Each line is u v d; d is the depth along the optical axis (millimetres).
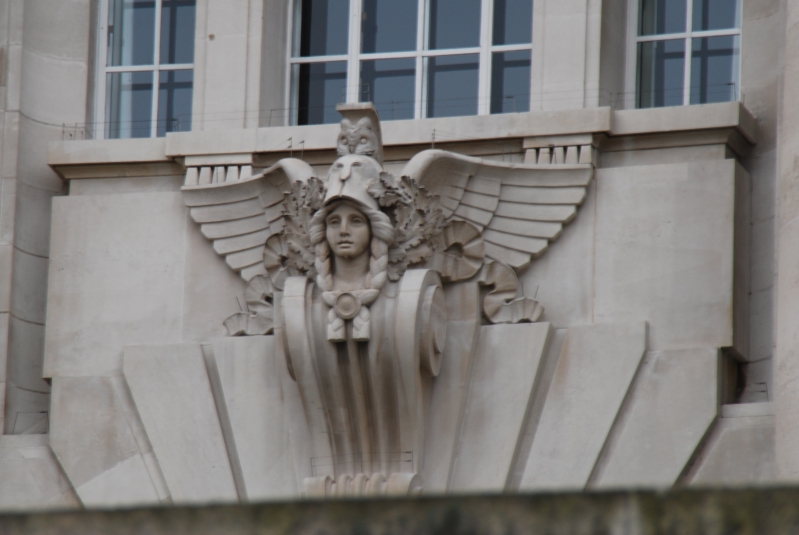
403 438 35375
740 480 33594
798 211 31422
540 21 38594
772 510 17859
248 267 38031
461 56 40188
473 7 40375
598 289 36156
